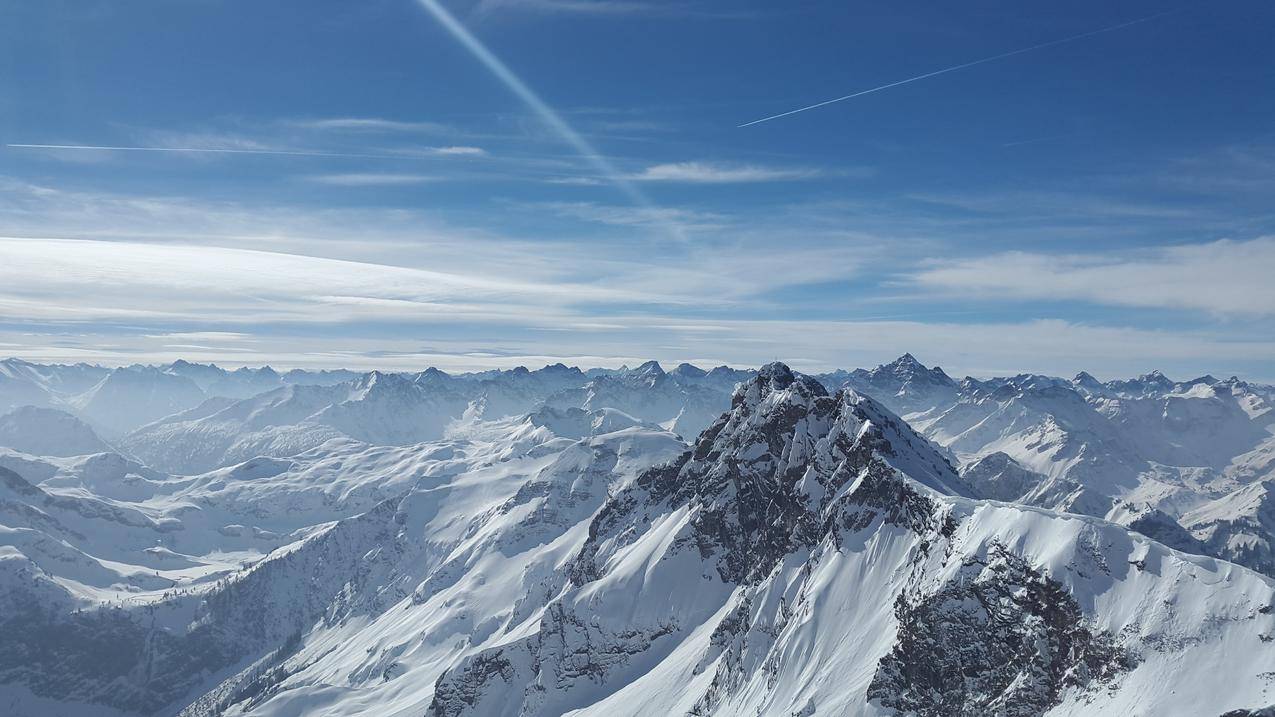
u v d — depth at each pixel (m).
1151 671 138.62
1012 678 159.12
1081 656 150.12
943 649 171.25
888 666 180.75
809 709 191.12
